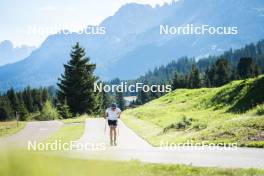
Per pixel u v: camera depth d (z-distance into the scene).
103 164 8.81
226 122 42.47
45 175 7.34
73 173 7.94
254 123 39.19
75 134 50.34
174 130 49.25
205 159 25.56
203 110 75.62
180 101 93.69
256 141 34.16
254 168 20.73
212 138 38.00
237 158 25.95
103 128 58.81
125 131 54.12
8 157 7.18
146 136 46.94
